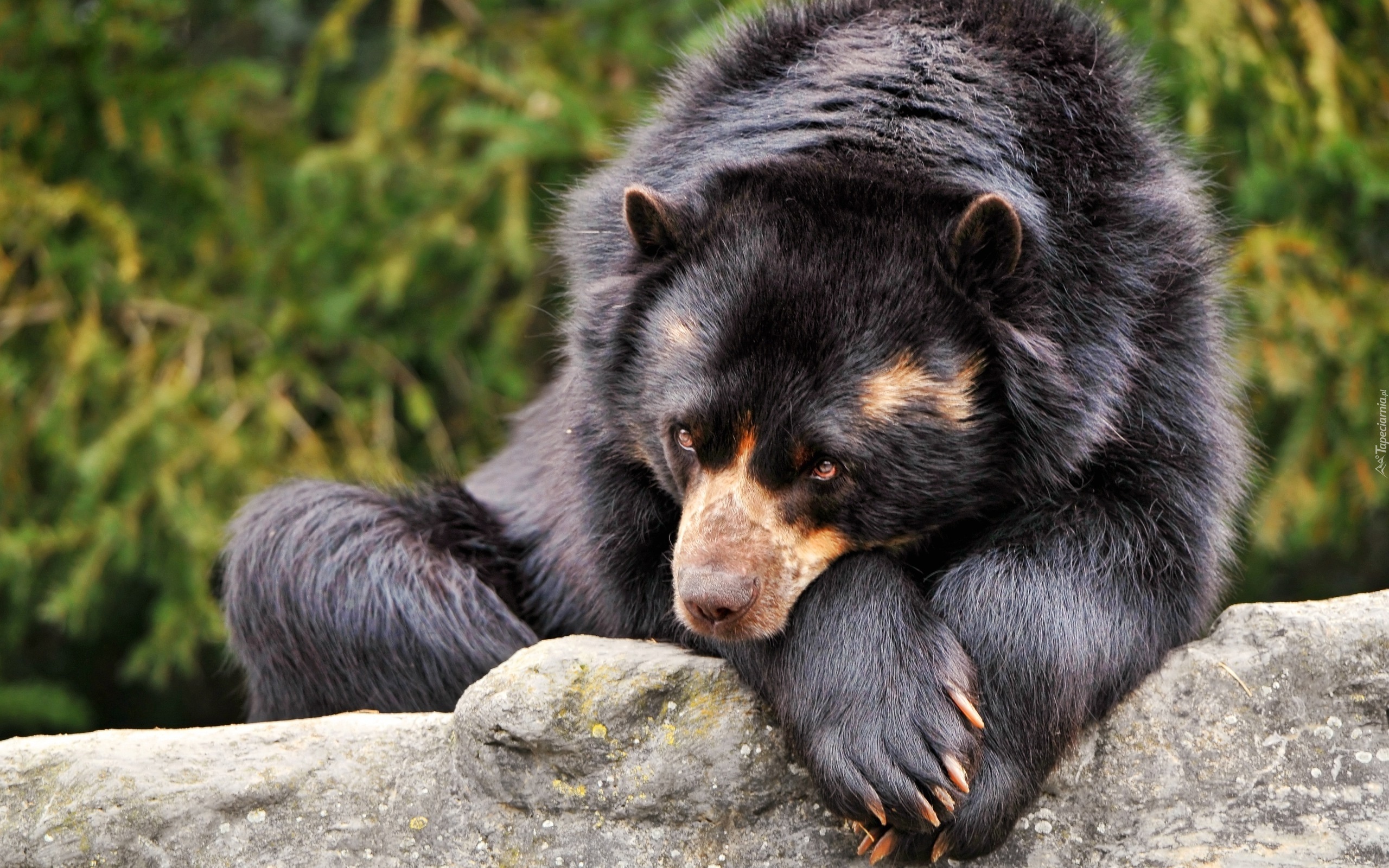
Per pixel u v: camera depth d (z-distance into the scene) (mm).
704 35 12305
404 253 16484
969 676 7266
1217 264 9070
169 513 15641
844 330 7742
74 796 7301
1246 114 15492
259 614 10336
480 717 7262
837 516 7930
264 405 16453
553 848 7266
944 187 8016
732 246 8078
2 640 17500
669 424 8148
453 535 10742
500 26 17797
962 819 7070
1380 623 7328
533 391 17391
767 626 7527
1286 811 7176
